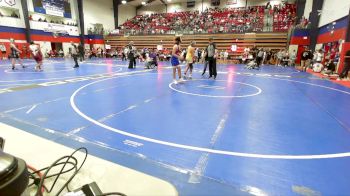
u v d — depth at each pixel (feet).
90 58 81.82
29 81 26.58
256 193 6.66
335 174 7.82
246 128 12.19
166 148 9.57
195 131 11.60
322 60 45.91
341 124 13.11
